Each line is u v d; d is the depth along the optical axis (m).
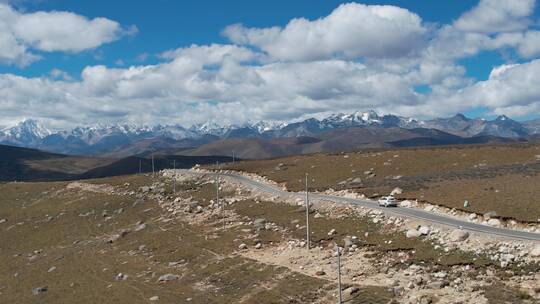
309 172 140.12
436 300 49.34
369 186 105.75
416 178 104.81
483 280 51.53
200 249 87.25
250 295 62.28
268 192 119.31
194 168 184.88
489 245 57.84
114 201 143.88
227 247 84.56
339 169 137.00
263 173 147.88
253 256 77.12
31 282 91.56
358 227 77.44
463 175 98.38
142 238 105.50
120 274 82.50
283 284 62.59
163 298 67.81
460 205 75.75
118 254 98.19
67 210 145.00
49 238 123.69
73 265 96.56
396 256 63.44
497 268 53.00
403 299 51.00
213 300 63.69
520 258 53.41
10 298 83.81
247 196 123.12
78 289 80.69
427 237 65.38
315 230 82.00
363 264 63.66
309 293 58.31
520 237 58.16
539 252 52.59
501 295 47.56
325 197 102.00
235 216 106.38
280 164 156.12
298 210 97.38
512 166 102.81
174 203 130.25
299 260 70.50
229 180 143.50
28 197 168.62
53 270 96.38
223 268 74.75
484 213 69.56
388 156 141.50
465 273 54.03
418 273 56.91
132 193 149.88
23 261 108.88
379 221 76.94
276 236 85.06
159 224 113.94
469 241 60.38
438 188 89.25
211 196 130.12
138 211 130.75
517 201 70.75
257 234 88.00
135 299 69.56
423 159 132.88
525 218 64.25
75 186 173.00
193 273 76.38
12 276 98.62
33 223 139.50
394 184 101.94
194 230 102.00
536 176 85.88
